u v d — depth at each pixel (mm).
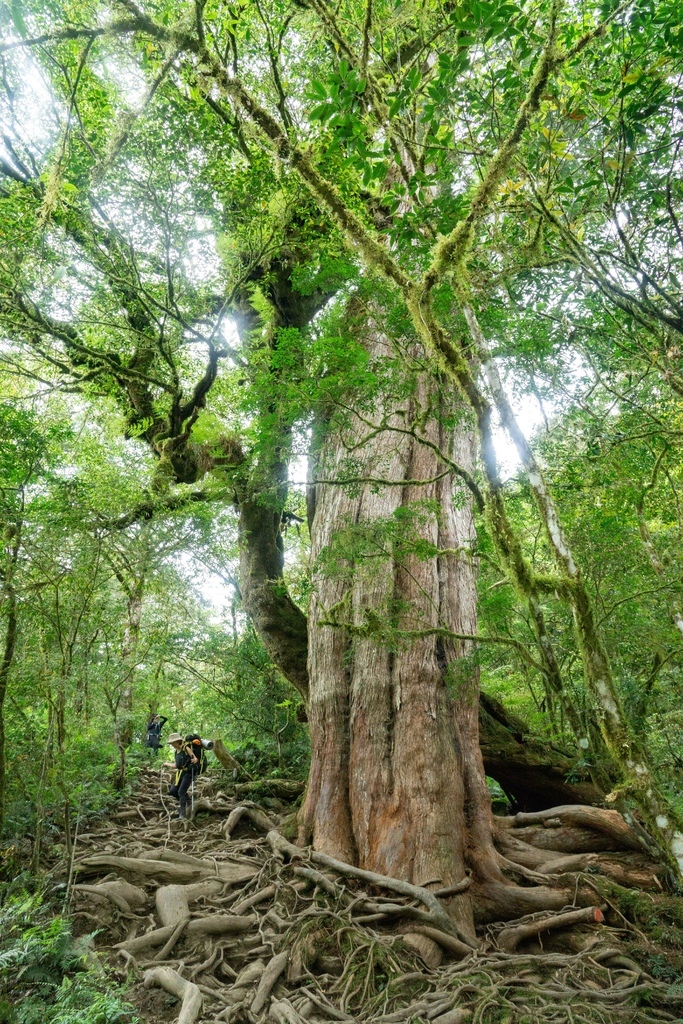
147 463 11539
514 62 4285
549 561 10016
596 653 3848
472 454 10891
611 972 6559
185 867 8539
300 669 11969
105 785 11734
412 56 5789
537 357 6777
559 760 10703
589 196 4820
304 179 4523
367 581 9641
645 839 4434
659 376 6535
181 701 17234
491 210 4727
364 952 6598
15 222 9148
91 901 7520
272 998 5969
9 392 12203
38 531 7660
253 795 12195
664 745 9422
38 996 5340
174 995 5992
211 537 10953
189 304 11297
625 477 7551
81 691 8359
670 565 8578
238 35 8914
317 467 8281
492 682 13164
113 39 5734
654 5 3910
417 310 4605
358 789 8734
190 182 9531
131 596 9984
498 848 8891
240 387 12109
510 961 6664
